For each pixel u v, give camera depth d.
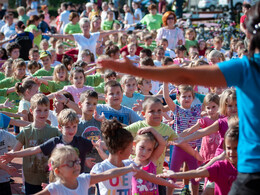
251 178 2.38
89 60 10.14
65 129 4.40
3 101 7.33
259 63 2.31
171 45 12.48
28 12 22.36
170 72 2.27
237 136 3.62
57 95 5.71
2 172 4.61
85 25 10.90
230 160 3.70
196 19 25.19
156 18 15.35
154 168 4.11
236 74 2.31
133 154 4.61
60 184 3.36
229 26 18.30
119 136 3.74
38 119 4.76
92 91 5.06
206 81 2.30
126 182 3.79
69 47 14.25
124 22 19.67
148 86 6.92
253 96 2.33
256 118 2.35
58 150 3.42
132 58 10.69
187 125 5.57
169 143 4.50
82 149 4.49
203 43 12.91
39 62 10.81
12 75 8.34
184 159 5.20
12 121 5.15
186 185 5.25
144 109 4.64
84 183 3.43
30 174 4.66
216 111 5.08
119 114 5.42
